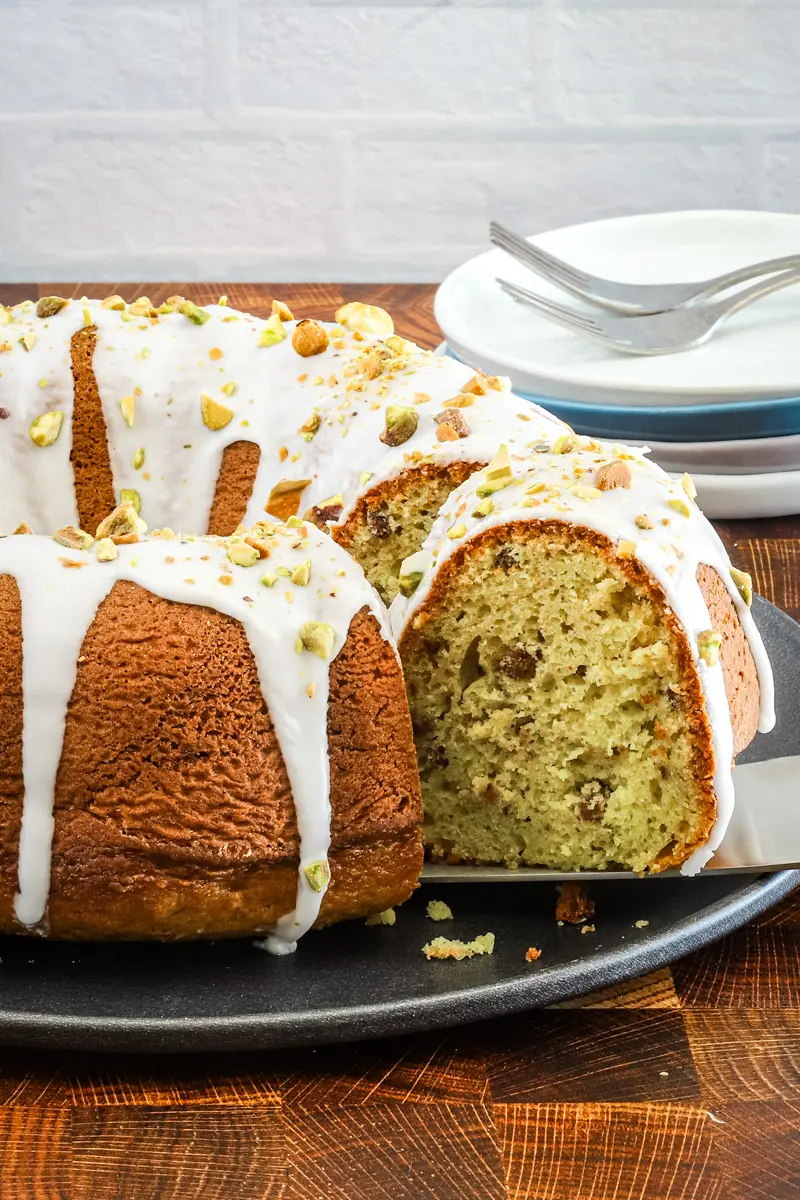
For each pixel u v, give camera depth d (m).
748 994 0.62
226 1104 0.59
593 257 0.98
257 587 0.64
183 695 0.63
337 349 0.77
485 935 0.63
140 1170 0.57
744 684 0.68
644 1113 0.59
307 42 1.20
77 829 0.63
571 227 0.99
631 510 0.66
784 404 0.81
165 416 0.77
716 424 0.81
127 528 0.67
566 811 0.66
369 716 0.64
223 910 0.63
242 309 1.01
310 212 1.25
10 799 0.63
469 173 1.25
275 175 1.23
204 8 1.18
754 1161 0.58
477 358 0.84
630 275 0.97
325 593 0.64
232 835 0.63
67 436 0.77
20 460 0.77
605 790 0.66
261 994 0.61
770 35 1.22
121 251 1.25
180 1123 0.59
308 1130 0.58
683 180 1.26
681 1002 0.62
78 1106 0.59
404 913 0.65
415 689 0.67
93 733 0.63
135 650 0.63
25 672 0.63
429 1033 0.61
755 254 0.98
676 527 0.66
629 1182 0.57
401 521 0.71
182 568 0.64
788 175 1.25
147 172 1.22
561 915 0.64
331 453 0.74
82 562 0.64
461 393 0.73
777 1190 0.57
